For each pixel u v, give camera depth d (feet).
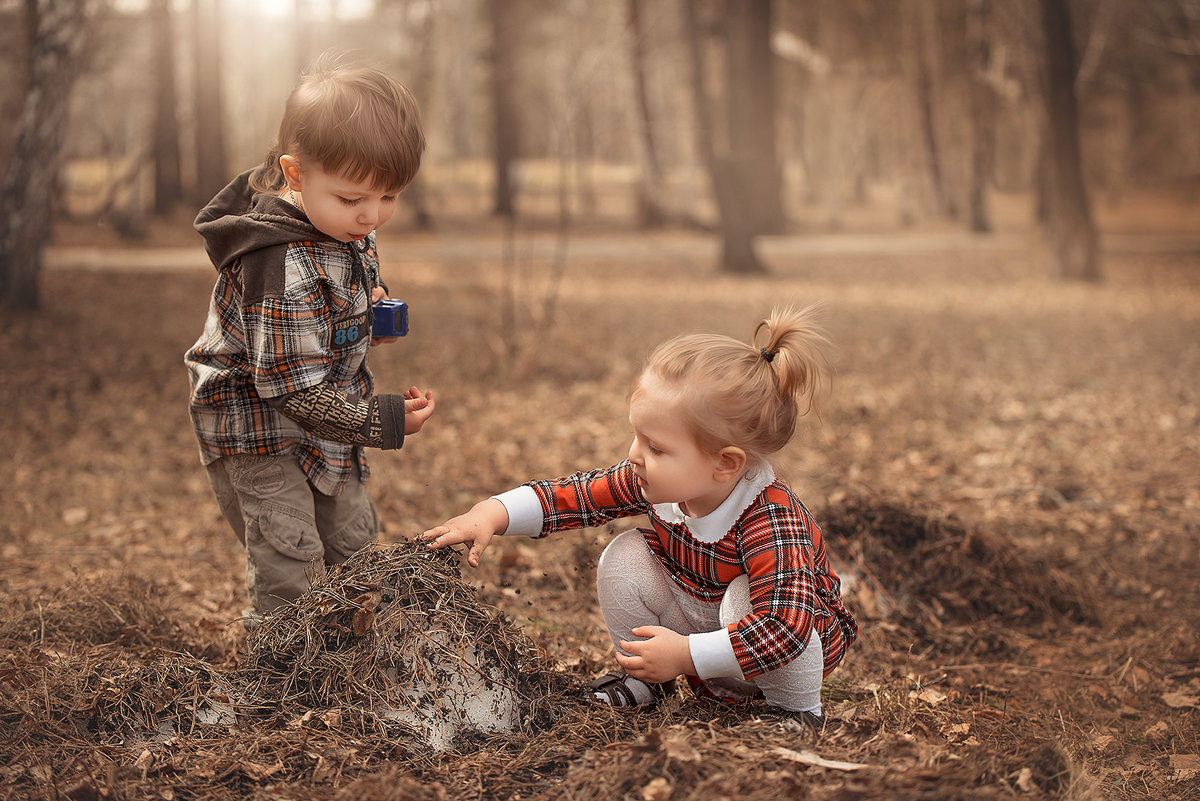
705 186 154.10
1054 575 13.17
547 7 100.27
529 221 100.89
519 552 14.01
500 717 7.44
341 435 7.68
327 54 7.89
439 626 7.53
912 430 23.35
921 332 39.04
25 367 28.32
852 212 140.67
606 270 65.92
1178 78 128.88
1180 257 74.38
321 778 6.66
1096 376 30.25
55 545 14.89
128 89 87.71
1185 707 10.15
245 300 7.64
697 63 84.38
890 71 121.29
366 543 9.04
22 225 36.17
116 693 7.53
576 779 6.44
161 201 86.53
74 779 6.57
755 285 59.00
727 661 7.01
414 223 93.35
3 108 36.70
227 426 8.25
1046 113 60.08
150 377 28.35
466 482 18.71
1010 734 9.09
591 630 11.43
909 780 6.20
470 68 144.15
